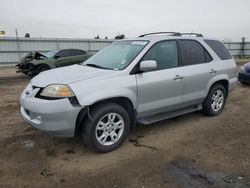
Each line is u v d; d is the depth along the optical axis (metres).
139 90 4.12
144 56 4.26
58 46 25.23
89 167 3.51
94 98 3.60
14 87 10.53
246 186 3.03
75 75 3.91
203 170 3.39
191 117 5.62
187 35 5.22
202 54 5.25
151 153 3.91
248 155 3.81
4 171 3.41
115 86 3.84
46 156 3.84
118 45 4.92
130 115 4.27
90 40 26.84
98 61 4.68
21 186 3.09
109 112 3.86
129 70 4.05
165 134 4.67
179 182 3.12
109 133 3.95
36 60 13.16
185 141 4.35
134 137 4.54
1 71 18.70
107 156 3.83
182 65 4.81
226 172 3.34
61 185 3.10
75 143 4.27
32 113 3.70
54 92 3.55
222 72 5.52
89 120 3.72
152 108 4.40
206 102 5.43
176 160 3.68
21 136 4.59
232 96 7.86
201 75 5.05
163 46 4.60
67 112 3.51
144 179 3.20
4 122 5.40
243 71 9.66
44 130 3.60
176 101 4.75
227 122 5.30
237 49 36.16
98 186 3.07
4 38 22.55
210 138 4.48
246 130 4.85
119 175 3.30
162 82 4.39
